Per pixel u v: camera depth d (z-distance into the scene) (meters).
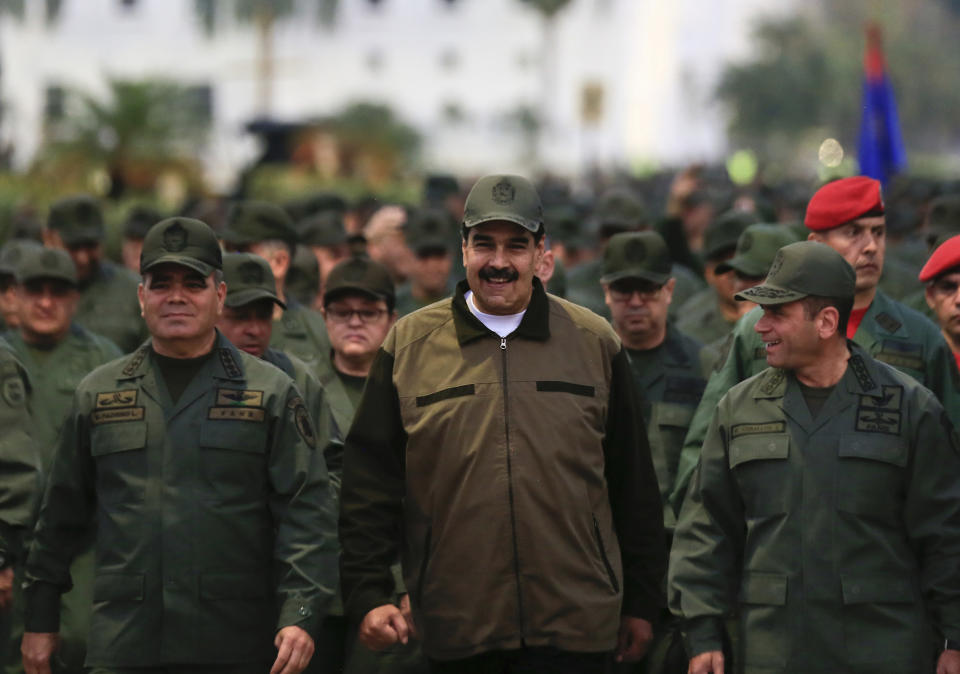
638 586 14.04
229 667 14.12
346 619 17.14
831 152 89.06
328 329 18.72
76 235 24.03
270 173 78.12
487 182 13.53
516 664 13.52
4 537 15.77
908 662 13.51
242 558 14.20
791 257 13.87
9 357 16.34
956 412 16.22
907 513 13.71
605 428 13.95
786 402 13.95
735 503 14.24
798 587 13.65
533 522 13.35
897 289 24.33
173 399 14.29
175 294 14.09
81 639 17.33
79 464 14.45
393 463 13.92
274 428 14.33
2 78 196.12
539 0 194.12
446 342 13.76
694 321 22.77
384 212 30.39
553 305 13.95
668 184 86.62
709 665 14.02
